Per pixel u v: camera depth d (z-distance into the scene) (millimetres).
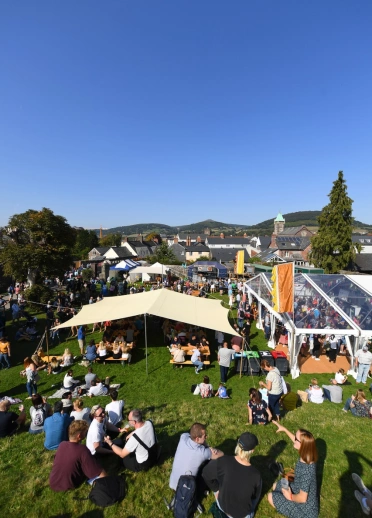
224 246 104500
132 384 12164
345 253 39844
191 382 12398
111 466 5520
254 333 18922
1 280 31141
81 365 13867
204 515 4320
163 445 6355
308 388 10875
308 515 4023
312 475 4090
